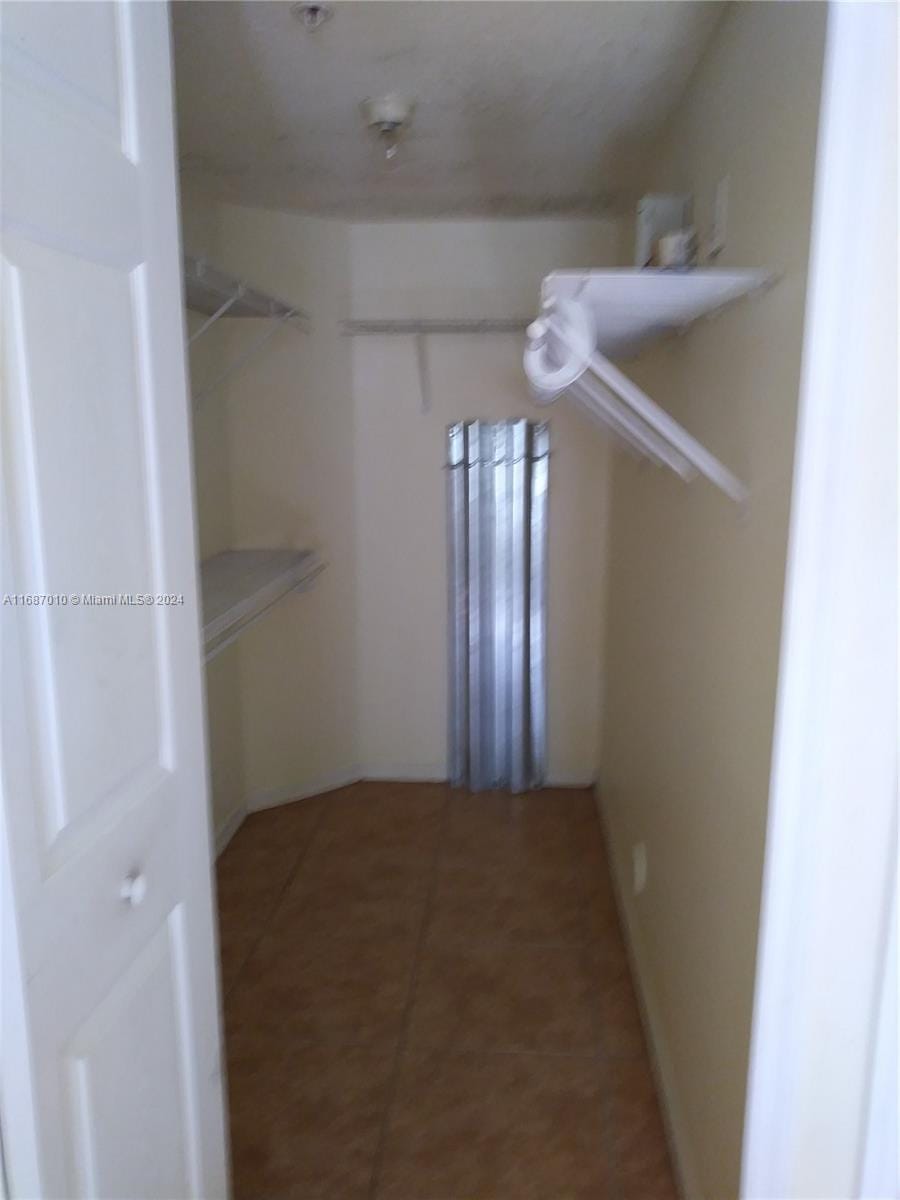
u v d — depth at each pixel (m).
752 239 1.39
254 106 2.02
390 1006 2.25
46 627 0.83
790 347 1.16
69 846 0.89
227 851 3.05
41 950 0.83
